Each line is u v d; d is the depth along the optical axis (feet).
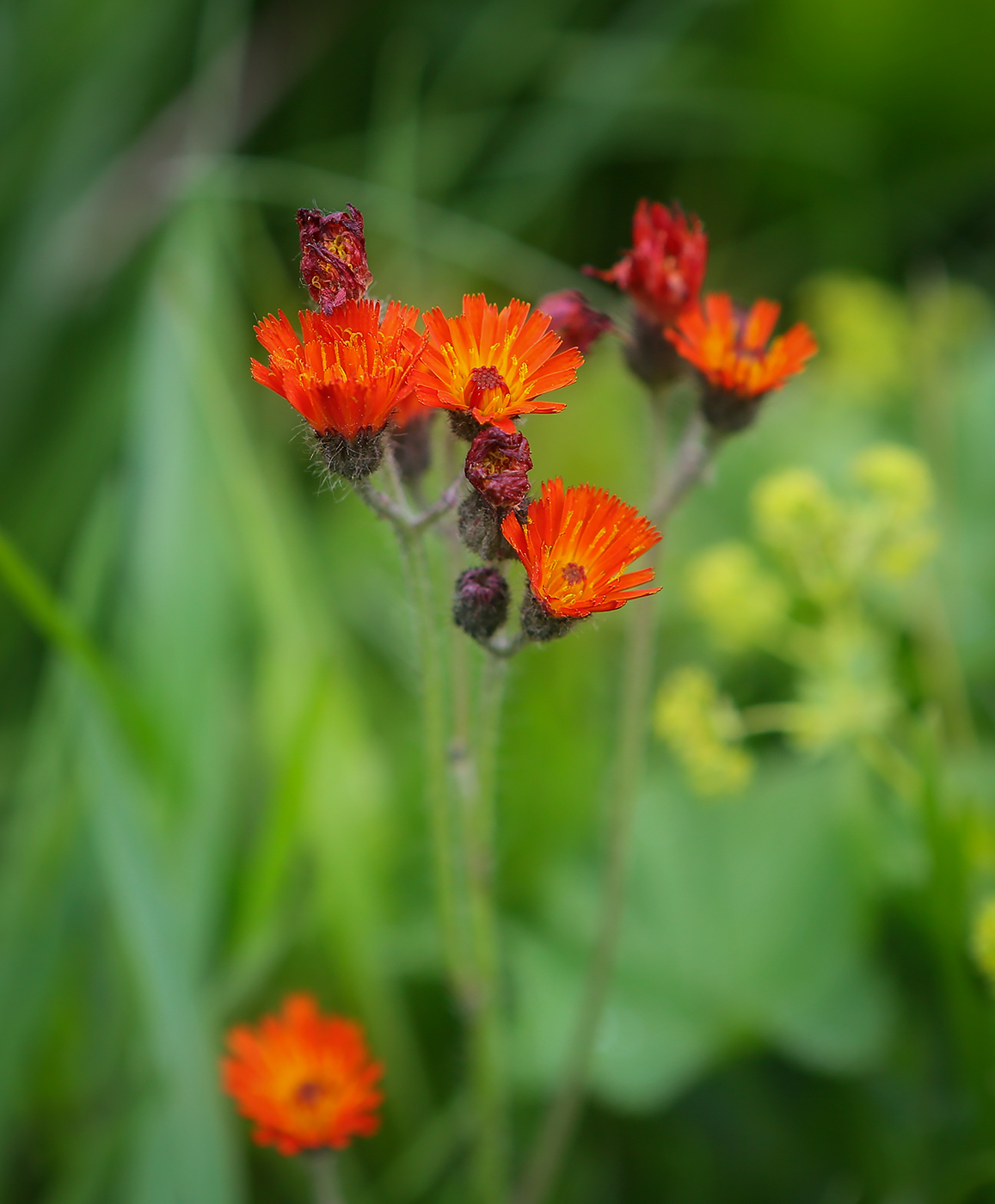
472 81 3.43
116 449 2.72
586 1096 2.09
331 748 2.12
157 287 2.50
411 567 1.75
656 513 1.86
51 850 2.02
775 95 3.57
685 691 2.09
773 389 1.82
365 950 2.06
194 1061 1.93
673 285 1.82
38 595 1.91
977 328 3.32
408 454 1.80
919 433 2.90
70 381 2.94
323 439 1.67
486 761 1.82
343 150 3.36
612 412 2.83
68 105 3.10
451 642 1.82
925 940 2.07
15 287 3.01
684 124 3.55
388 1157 2.07
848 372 3.08
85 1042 2.05
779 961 2.06
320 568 2.73
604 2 3.54
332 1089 1.79
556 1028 2.05
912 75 3.49
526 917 2.15
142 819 1.97
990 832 2.04
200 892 2.07
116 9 3.10
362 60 3.56
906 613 2.41
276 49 3.50
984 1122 1.95
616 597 1.65
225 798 2.12
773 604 2.23
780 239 3.70
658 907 2.10
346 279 1.66
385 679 2.65
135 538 2.36
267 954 2.05
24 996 1.98
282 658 2.23
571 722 2.32
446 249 2.94
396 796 2.24
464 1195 2.03
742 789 2.16
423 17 3.54
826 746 2.12
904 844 2.10
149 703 2.12
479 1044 1.85
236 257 2.83
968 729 2.30
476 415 1.66
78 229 3.07
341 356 1.65
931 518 2.70
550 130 3.32
